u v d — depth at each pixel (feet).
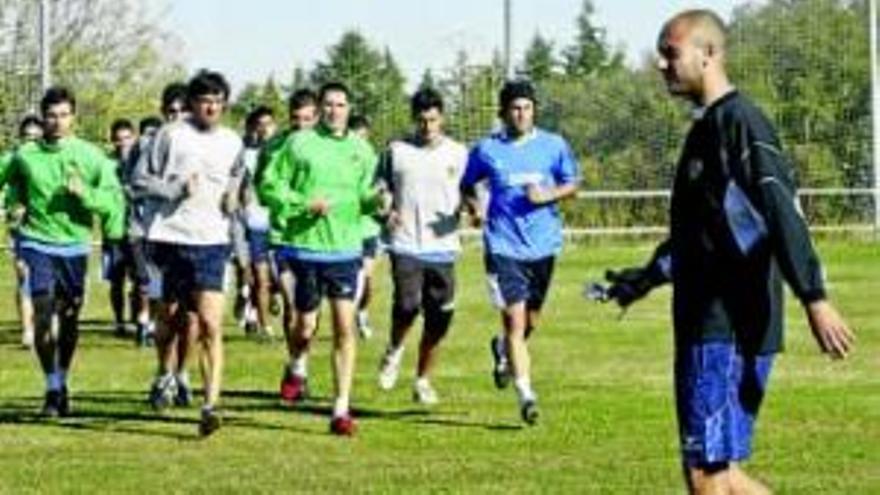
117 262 95.25
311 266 60.23
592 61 185.26
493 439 57.62
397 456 54.34
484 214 62.18
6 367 80.89
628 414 63.26
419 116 65.57
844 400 66.49
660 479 49.60
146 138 70.59
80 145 64.03
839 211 170.60
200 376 74.38
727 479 33.60
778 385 71.51
